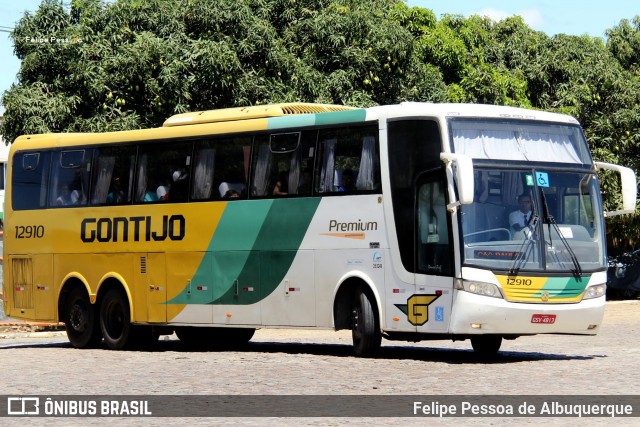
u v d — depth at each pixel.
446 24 48.09
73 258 27.98
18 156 29.56
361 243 22.44
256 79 36.31
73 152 28.28
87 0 37.28
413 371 19.59
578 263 21.53
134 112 35.50
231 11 36.94
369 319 22.41
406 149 21.80
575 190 22.00
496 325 20.80
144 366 21.42
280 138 24.05
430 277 21.27
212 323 25.12
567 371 19.44
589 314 21.55
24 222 29.20
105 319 27.27
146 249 26.39
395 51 38.53
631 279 48.34
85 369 21.02
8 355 25.09
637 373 19.03
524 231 21.25
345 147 22.89
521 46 49.81
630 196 22.41
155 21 37.19
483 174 21.19
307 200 23.42
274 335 34.25
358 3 40.91
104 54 36.28
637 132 47.59
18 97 35.69
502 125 21.78
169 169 26.14
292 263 23.61
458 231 20.81
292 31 39.31
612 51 54.12
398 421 13.74
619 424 13.41
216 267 25.00
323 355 23.58
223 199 24.97
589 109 48.75
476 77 45.09
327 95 37.47
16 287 29.41
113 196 27.23
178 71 35.38
